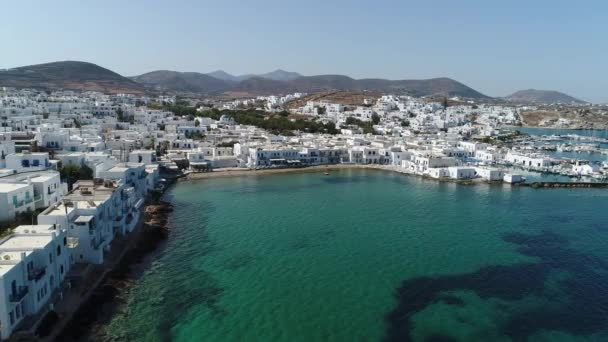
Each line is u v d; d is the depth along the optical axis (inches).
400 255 3567.9
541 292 2930.6
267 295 2824.8
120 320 2475.4
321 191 6063.0
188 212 4781.0
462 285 3021.7
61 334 2240.4
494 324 2511.1
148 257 3422.7
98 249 3034.0
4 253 2285.9
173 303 2696.9
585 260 3516.2
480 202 5546.3
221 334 2364.7
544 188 6673.2
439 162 7741.1
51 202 3693.4
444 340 2343.8
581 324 2532.0
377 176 7475.4
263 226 4298.7
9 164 4303.6
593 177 7327.8
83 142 6063.0
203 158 7539.4
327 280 3063.5
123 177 4232.3
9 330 2068.2
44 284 2400.3
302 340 2316.7
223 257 3464.6
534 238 4067.4
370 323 2500.0
